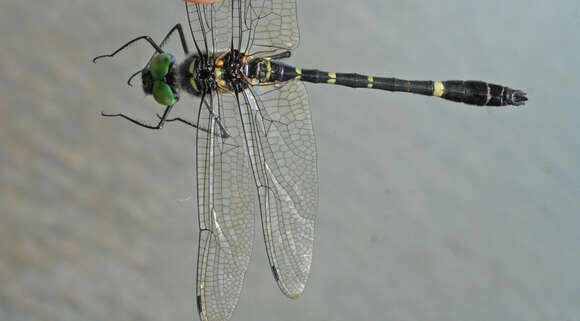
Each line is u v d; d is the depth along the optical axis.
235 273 0.48
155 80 0.49
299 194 0.48
